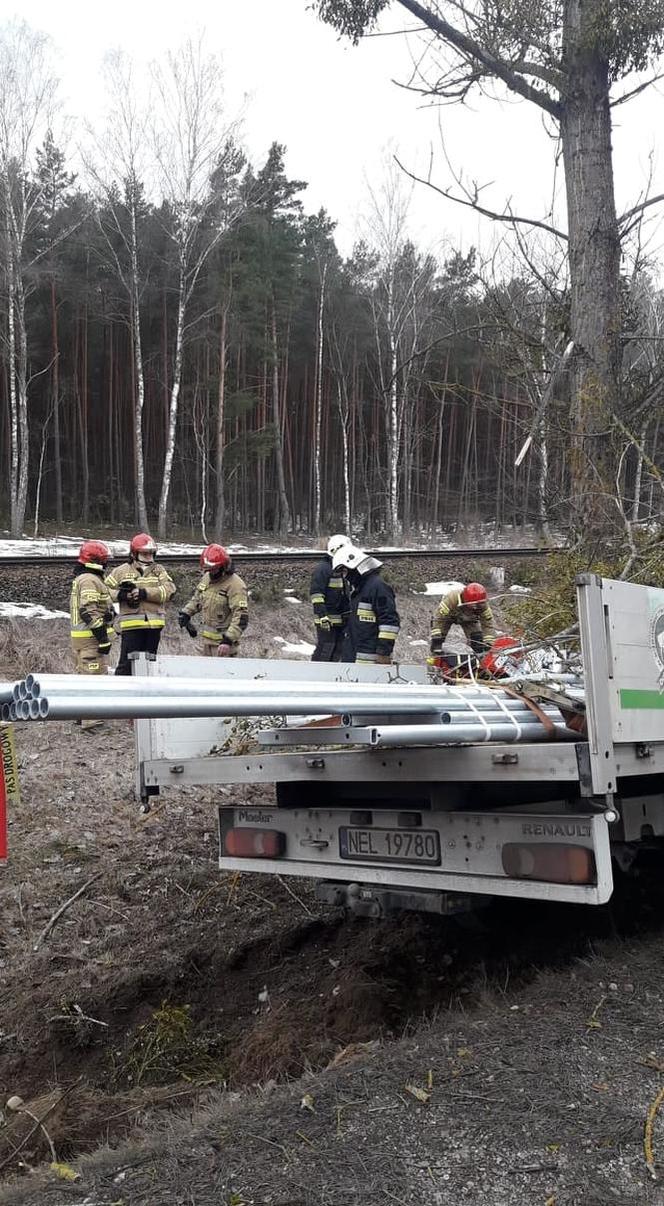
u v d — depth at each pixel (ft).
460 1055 11.03
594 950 14.70
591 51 26.11
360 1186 8.42
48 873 19.62
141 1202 8.52
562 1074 10.30
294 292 133.90
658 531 23.89
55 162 128.16
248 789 24.52
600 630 12.07
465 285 34.63
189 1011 16.01
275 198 134.10
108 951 17.65
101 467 140.87
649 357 28.50
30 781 23.22
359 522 153.17
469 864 12.89
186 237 106.73
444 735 11.71
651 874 17.74
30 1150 12.67
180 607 42.01
